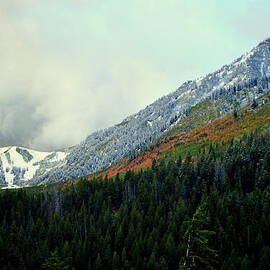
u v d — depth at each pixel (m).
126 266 104.88
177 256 100.06
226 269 89.75
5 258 115.50
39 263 110.94
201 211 52.38
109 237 118.88
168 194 142.38
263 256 93.38
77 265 111.19
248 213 116.69
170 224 114.06
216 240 103.81
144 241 110.19
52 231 125.25
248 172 146.50
